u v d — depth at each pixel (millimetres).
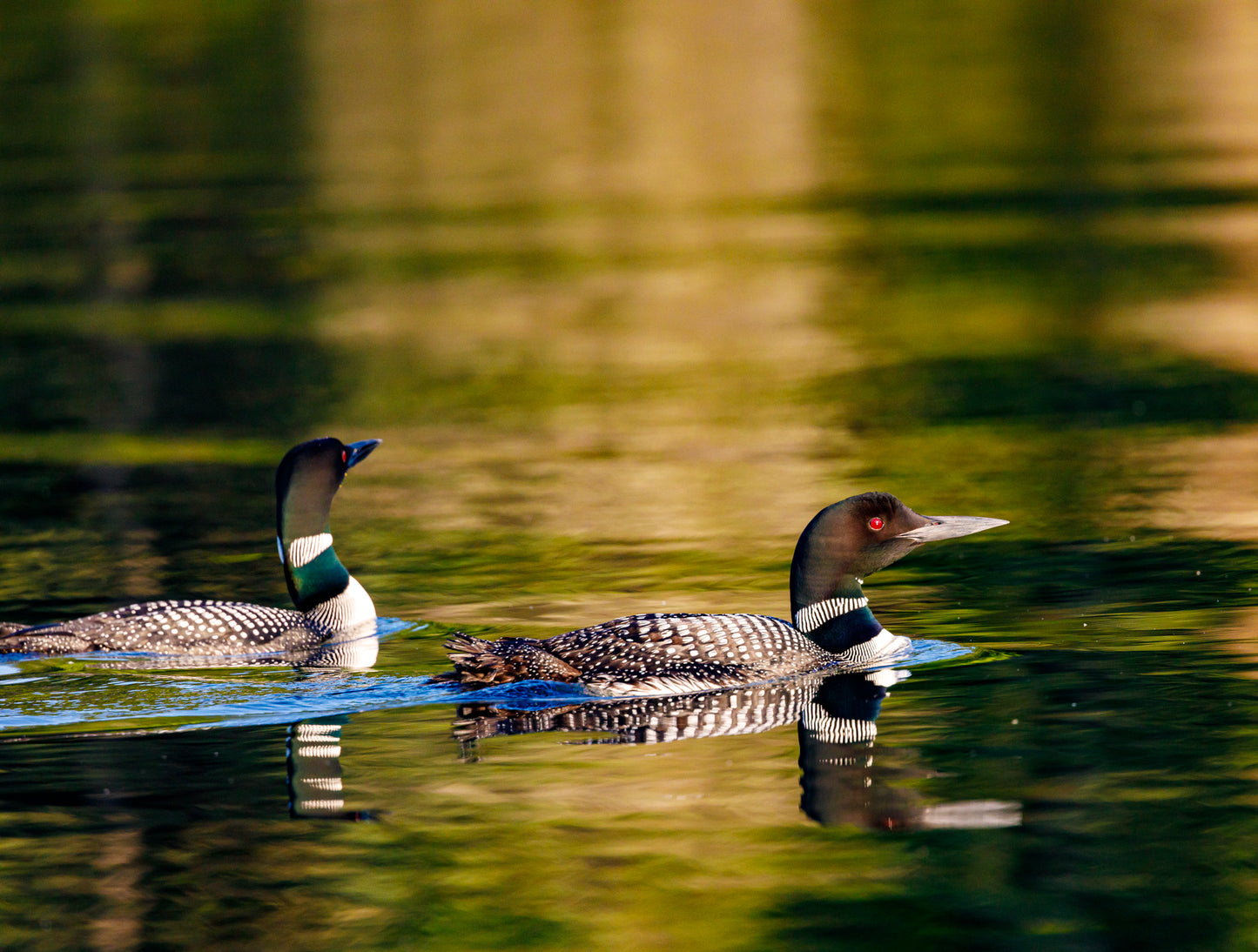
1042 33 77688
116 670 10492
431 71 74375
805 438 19797
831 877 7277
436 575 13695
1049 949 6625
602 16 87938
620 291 33250
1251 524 14602
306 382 24750
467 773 8625
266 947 6758
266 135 60438
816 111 63000
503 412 22141
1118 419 20297
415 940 6789
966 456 18391
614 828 7840
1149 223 38406
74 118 64000
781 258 36344
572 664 10016
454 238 40656
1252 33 73875
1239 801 8016
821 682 10219
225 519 16141
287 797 8289
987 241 37156
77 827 7945
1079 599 12250
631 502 16547
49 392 24375
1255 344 25125
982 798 8125
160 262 37969
